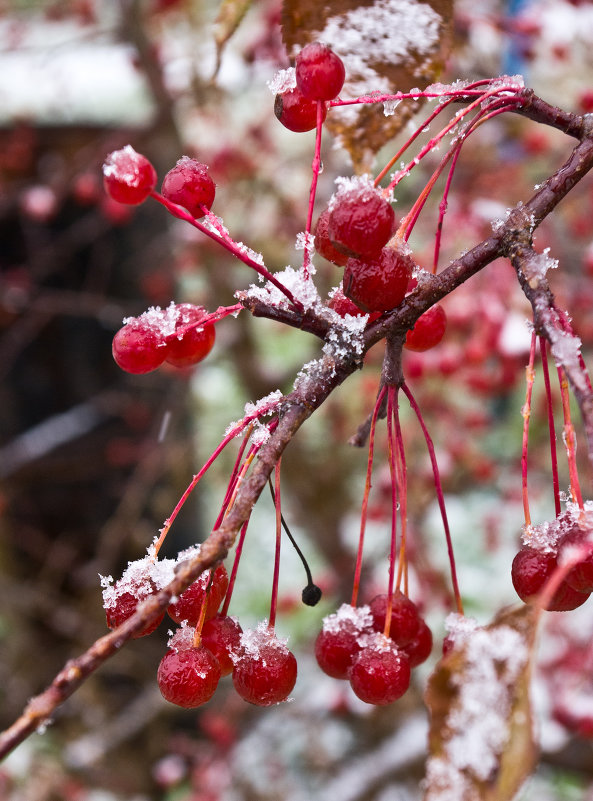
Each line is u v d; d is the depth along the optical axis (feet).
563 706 2.47
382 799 2.70
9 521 3.81
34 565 3.91
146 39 2.95
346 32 1.22
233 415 4.70
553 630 2.93
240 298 1.12
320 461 3.63
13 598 3.64
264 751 3.46
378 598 1.16
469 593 4.01
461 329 2.55
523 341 2.40
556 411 3.10
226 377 4.90
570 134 1.14
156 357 1.15
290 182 3.60
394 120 1.25
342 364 1.10
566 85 2.80
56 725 3.80
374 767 2.74
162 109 3.05
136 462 3.77
